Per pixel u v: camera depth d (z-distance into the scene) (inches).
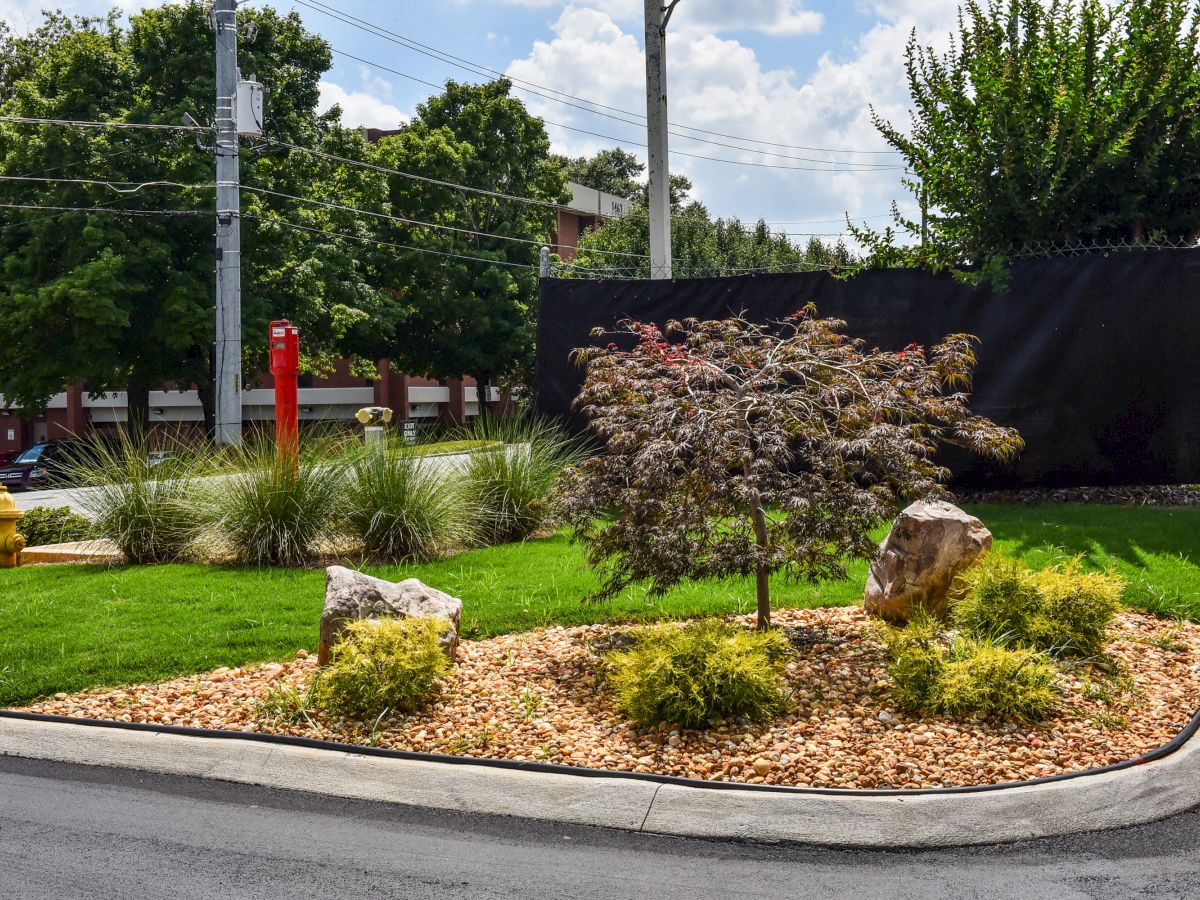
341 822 170.9
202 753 196.5
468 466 417.1
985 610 237.1
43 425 1797.5
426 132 1582.2
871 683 224.5
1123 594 278.1
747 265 1423.5
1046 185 419.5
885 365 274.7
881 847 159.3
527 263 1620.3
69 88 1095.0
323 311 1210.6
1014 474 393.4
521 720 209.6
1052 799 167.2
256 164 1151.0
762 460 229.1
